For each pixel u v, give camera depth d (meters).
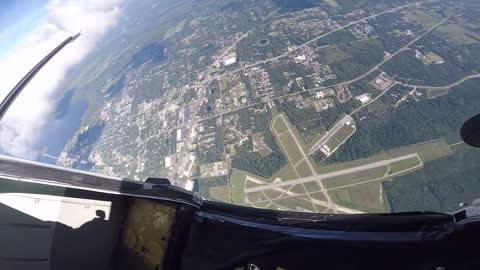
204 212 5.12
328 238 4.47
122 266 5.73
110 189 5.19
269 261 4.60
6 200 5.34
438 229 4.11
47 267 5.57
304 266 4.46
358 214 4.60
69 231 5.62
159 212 5.39
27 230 5.50
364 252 4.29
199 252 4.93
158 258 5.45
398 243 4.20
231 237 4.85
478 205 4.17
